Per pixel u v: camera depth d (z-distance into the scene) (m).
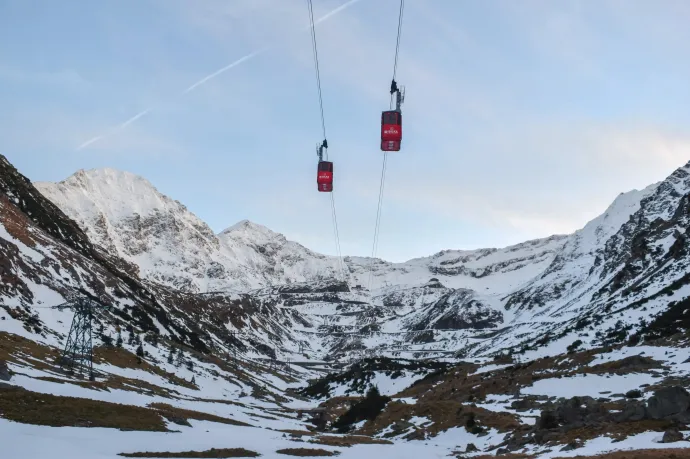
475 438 92.19
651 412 66.56
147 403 100.44
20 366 103.88
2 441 54.75
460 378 182.88
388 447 89.06
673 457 46.00
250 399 193.38
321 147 63.25
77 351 149.62
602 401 95.62
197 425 89.50
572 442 61.28
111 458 54.34
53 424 66.31
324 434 107.94
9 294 173.88
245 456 67.06
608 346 157.38
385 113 51.16
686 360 118.44
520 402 111.56
